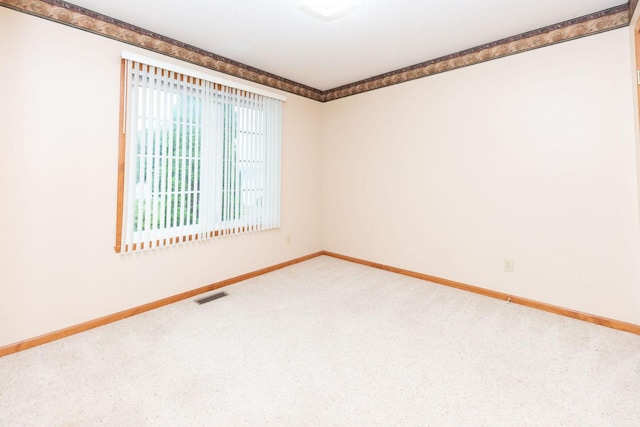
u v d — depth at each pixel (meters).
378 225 3.80
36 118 2.02
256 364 1.85
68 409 1.48
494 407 1.50
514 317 2.47
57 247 2.14
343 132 4.12
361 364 1.86
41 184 2.06
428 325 2.35
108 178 2.34
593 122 2.31
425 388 1.64
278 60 3.18
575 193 2.41
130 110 2.40
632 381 1.68
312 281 3.37
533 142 2.59
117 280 2.43
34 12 1.98
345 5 2.15
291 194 3.95
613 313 2.29
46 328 2.11
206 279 3.05
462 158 3.02
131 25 2.41
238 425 1.39
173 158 2.69
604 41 2.24
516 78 2.65
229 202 3.18
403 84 3.45
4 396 1.56
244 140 3.29
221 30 2.53
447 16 2.32
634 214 2.18
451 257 3.16
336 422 1.41
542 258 2.59
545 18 2.36
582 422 1.40
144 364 1.84
